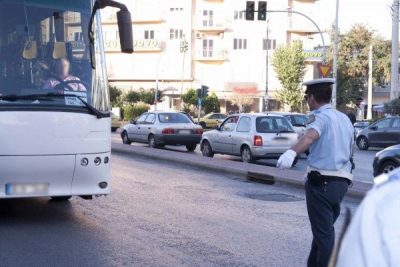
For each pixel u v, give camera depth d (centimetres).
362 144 2809
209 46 6812
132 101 6506
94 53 871
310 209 570
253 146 1802
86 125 831
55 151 810
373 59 6238
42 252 726
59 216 946
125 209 1020
